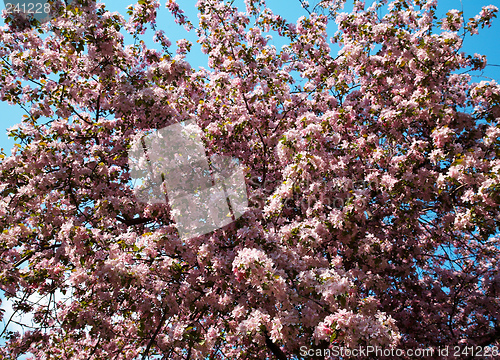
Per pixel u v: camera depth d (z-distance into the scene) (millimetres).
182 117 5566
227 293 5062
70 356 6977
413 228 6188
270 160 6723
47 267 5734
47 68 6285
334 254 5770
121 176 6449
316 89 7012
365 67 6922
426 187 5289
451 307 6496
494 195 4266
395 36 6008
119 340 6660
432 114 5691
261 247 4383
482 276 6492
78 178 5512
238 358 5945
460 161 4758
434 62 5727
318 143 5211
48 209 5480
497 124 5473
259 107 6414
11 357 5918
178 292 4785
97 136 6656
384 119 5973
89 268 4680
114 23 5660
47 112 6020
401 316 6457
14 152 5371
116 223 6090
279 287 3820
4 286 5293
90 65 5891
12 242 5008
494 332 5910
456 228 4969
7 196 5398
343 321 3719
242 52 6531
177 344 4785
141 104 5270
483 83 5707
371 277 5367
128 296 4855
